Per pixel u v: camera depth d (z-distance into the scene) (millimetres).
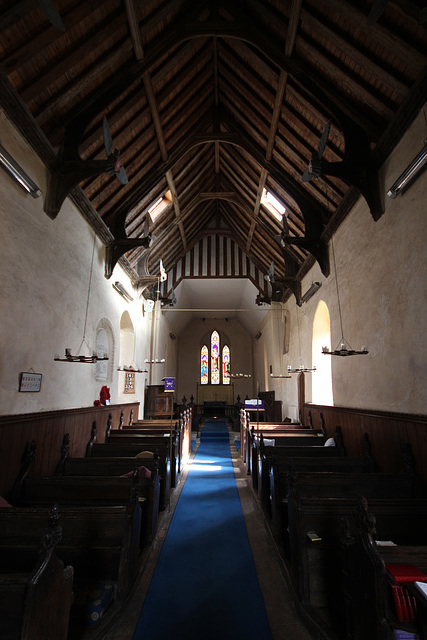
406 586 2100
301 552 2965
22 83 4488
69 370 6203
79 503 4031
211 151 9898
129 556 3008
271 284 13930
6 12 3744
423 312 4273
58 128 5277
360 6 4250
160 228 11047
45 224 5328
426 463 4125
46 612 1930
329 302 7812
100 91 5395
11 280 4449
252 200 10555
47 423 5195
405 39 4133
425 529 3076
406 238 4648
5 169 4215
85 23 4551
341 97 5277
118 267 9352
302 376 10953
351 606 2449
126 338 10922
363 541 2268
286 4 5078
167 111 6988
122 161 7070
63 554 2936
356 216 6336
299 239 7957
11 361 4441
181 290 16016
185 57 6480
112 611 2777
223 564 3854
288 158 7500
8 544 2680
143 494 4156
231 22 5719
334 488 3893
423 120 4289
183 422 9227
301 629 2809
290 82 6008
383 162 5227
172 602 3148
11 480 4254
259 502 5773
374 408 5520
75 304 6465
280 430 8141
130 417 10109
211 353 23234
